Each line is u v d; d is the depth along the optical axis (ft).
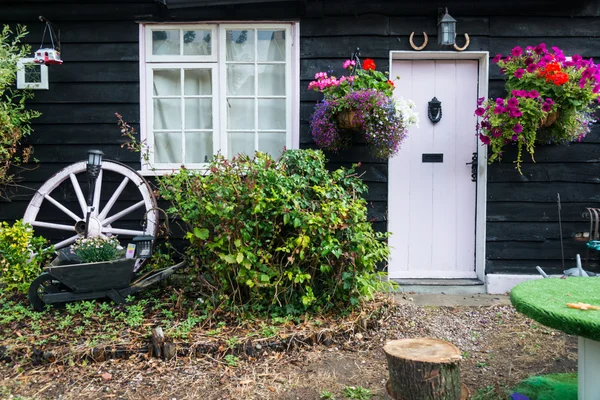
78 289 12.01
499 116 13.30
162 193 12.64
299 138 14.90
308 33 14.80
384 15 14.78
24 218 14.52
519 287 8.45
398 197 15.37
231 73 15.21
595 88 12.91
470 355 10.87
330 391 9.38
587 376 7.64
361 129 13.56
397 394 7.78
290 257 11.44
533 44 14.76
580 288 8.34
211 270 12.16
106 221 14.58
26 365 10.11
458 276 15.38
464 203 15.31
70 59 14.94
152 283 12.71
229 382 9.64
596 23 14.70
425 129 15.26
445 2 14.64
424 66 15.23
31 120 15.01
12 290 13.50
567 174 14.89
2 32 14.40
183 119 15.23
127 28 14.92
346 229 12.00
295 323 11.64
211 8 14.67
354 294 12.21
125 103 15.03
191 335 10.82
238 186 11.61
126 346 10.34
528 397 8.94
